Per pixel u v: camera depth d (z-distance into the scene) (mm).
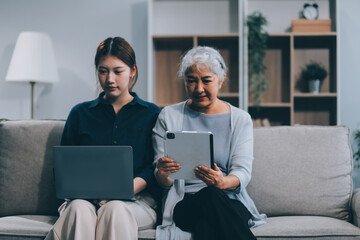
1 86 3824
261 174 1805
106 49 1670
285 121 3646
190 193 1620
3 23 3832
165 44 3742
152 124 1767
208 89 1606
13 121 1943
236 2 3688
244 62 3389
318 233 1482
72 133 1769
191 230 1509
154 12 3746
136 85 3758
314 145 1832
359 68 3629
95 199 1536
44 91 3801
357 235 1480
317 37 3492
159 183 1600
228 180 1497
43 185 1847
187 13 3730
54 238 1408
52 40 3812
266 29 3672
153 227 1604
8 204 1828
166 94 3750
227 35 3426
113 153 1448
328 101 3643
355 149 3566
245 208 1589
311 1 3637
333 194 1767
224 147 1661
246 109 3391
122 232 1382
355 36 3633
